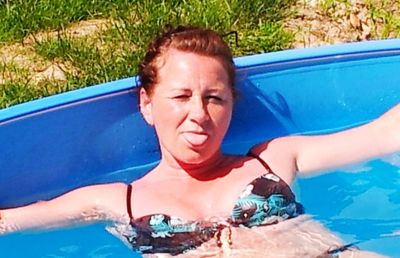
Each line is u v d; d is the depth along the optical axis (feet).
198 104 6.07
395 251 5.97
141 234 6.06
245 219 6.05
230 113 6.23
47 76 8.11
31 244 6.17
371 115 7.37
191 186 6.25
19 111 6.52
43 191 6.72
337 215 6.31
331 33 8.52
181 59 6.15
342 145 6.63
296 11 8.73
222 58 6.19
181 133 6.13
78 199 6.29
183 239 5.99
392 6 8.76
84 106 6.69
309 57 7.09
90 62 8.12
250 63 6.98
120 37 8.39
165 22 8.42
